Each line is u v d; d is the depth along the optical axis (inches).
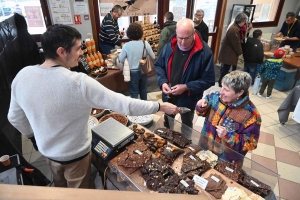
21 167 54.9
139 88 121.6
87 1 151.3
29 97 36.6
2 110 80.0
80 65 101.7
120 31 169.9
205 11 193.9
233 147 55.8
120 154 48.3
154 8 175.5
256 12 209.6
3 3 139.4
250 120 54.0
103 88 38.6
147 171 43.3
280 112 112.4
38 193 14.0
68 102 36.6
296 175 83.7
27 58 123.5
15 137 91.3
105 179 54.8
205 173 44.3
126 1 163.8
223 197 37.6
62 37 34.9
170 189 39.3
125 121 64.1
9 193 13.6
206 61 71.1
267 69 136.7
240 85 51.2
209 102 61.7
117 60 114.3
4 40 92.0
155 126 66.2
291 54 154.3
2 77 84.0
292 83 156.6
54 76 35.4
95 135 50.7
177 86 72.6
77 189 15.2
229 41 143.7
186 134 59.1
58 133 40.2
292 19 176.1
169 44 77.6
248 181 42.6
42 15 149.6
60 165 46.0
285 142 102.7
